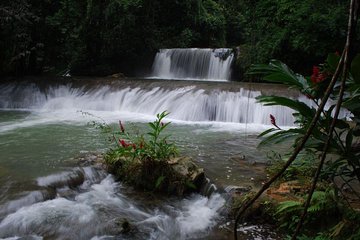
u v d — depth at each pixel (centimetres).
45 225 416
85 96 1317
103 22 1780
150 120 1043
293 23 1260
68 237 399
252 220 430
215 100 1058
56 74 1814
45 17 1647
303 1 1255
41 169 550
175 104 1098
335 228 343
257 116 1001
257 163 588
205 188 504
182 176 506
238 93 1066
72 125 947
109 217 436
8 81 1466
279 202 421
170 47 1998
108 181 541
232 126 959
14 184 491
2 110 1284
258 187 476
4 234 404
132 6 1773
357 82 266
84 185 528
